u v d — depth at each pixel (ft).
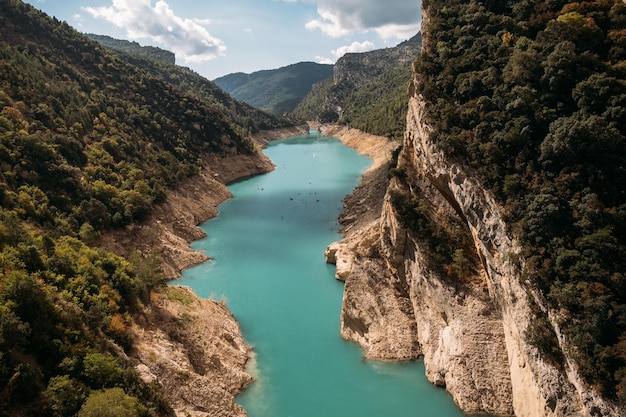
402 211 177.78
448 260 158.81
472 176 141.69
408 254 176.24
